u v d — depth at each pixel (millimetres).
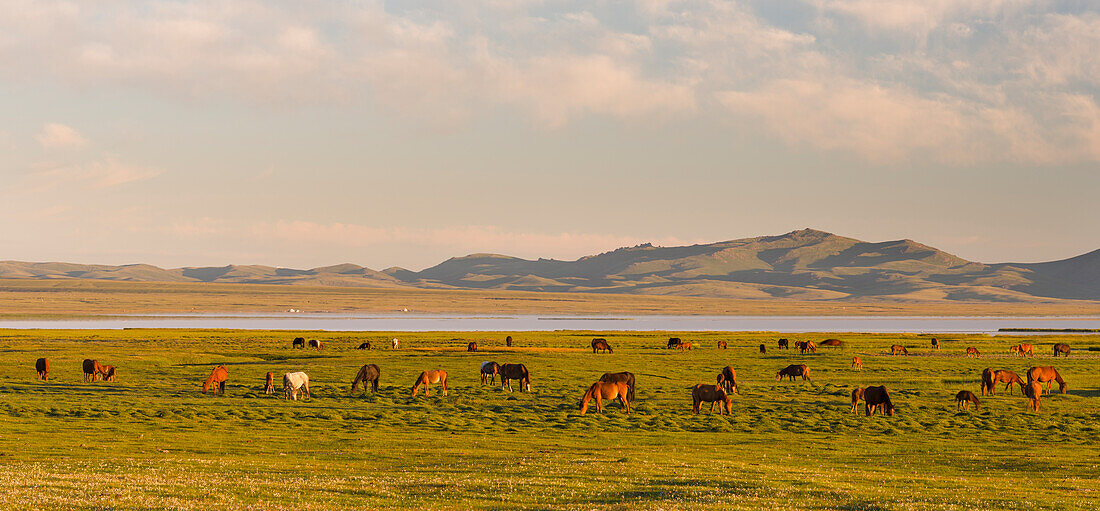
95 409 49281
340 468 29453
